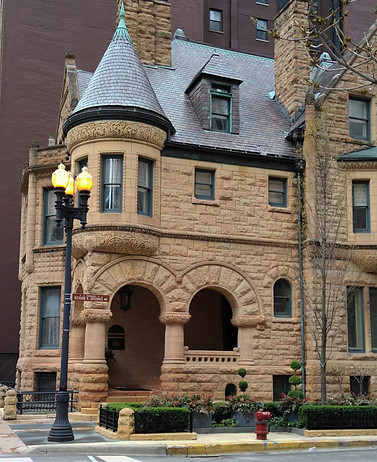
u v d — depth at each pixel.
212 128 26.25
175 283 23.33
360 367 24.58
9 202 37.06
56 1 40.66
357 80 26.84
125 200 22.42
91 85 23.73
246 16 47.78
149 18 29.36
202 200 24.39
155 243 23.00
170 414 16.45
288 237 25.58
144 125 22.94
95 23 41.50
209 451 15.23
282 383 24.41
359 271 25.44
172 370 22.62
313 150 25.33
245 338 24.14
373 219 25.36
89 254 22.33
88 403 21.38
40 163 27.62
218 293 28.62
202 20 44.62
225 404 18.64
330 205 25.23
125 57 24.11
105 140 22.80
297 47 28.92
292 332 24.75
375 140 26.75
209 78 26.34
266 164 25.78
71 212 16.84
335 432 17.72
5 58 38.56
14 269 36.66
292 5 29.36
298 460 13.97
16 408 21.00
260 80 32.12
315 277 24.73
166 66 29.38
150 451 14.81
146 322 26.77
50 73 39.53
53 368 25.12
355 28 46.72
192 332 27.91
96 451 14.68
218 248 24.31
